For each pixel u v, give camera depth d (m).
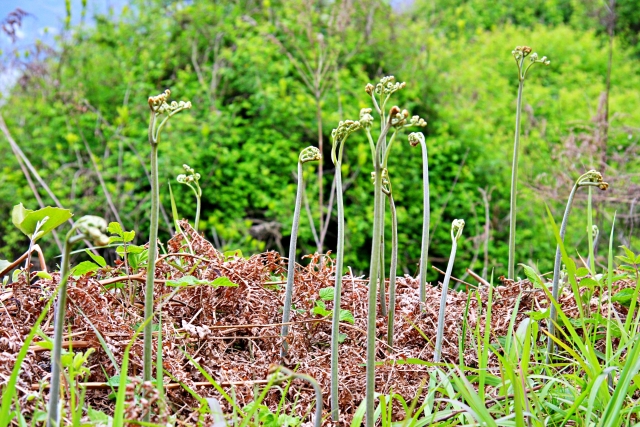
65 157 6.76
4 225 6.26
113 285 1.82
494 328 1.84
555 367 1.72
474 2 13.67
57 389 1.07
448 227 6.62
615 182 4.52
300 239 6.17
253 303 1.78
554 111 8.30
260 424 1.39
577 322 1.80
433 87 7.40
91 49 7.48
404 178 6.88
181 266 1.85
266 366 1.61
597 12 10.84
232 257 1.94
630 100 8.77
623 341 1.57
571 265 1.48
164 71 7.61
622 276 1.83
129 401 1.26
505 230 6.54
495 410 1.45
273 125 6.82
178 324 1.74
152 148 1.20
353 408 1.54
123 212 6.16
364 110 1.36
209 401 1.20
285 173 6.65
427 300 1.89
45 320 1.61
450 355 1.75
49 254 6.09
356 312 1.88
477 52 10.67
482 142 7.30
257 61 6.88
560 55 11.15
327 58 6.50
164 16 7.81
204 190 6.35
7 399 1.07
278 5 7.84
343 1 6.59
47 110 6.67
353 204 6.43
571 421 1.52
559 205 5.87
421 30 8.02
